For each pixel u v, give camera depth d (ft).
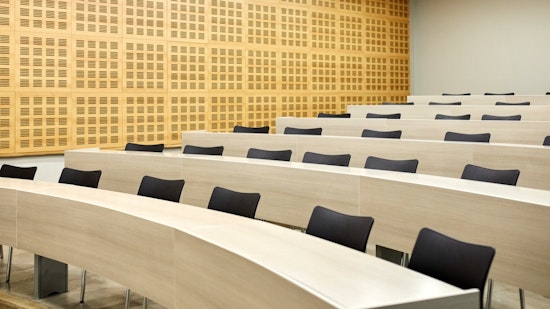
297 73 42.55
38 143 31.55
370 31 47.32
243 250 9.07
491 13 46.98
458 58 49.14
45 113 31.68
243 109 39.63
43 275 16.34
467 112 30.53
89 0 32.94
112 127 33.99
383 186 14.78
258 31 40.24
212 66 37.96
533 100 34.78
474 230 12.62
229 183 19.04
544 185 17.79
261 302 8.30
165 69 35.91
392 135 23.91
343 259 8.55
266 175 17.98
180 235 10.58
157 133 35.70
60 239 14.28
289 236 10.03
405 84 50.11
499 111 29.35
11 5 30.50
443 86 50.21
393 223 14.56
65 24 32.17
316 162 19.44
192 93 37.11
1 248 20.38
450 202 13.12
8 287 17.34
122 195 14.55
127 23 34.37
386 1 48.39
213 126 38.14
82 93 32.86
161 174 21.01
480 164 19.17
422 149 20.67
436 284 7.30
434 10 50.39
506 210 11.96
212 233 10.27
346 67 45.70
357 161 22.72
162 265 11.14
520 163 18.26
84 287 16.11
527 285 11.66
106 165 22.38
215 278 9.53
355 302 6.71
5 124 30.53
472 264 8.16
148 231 11.51
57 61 31.96
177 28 36.35
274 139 25.50
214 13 37.96
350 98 46.03
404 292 7.01
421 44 50.80
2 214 15.75
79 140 32.83
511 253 11.92
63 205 14.12
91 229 13.32
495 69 47.03
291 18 42.14
